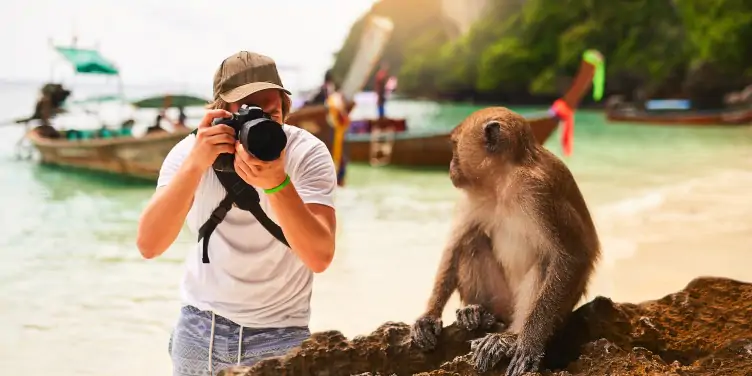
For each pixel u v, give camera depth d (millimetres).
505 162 3805
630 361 2910
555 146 26125
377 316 7559
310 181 3219
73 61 20234
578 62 43156
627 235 11094
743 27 37594
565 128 12562
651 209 13203
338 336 3205
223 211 3143
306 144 3293
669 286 8375
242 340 3271
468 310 3547
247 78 3166
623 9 42781
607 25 42938
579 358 3018
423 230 12383
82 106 24000
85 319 7832
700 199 14211
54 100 20250
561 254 3580
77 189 17312
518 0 49625
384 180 18500
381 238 11664
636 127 32719
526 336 3359
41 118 20172
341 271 9438
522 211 3680
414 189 17156
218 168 3057
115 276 9711
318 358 3092
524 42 46969
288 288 3291
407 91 54438
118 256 10930
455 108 48969
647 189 16234
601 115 39344
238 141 2828
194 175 2980
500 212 3844
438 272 4016
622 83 42500
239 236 3203
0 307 8258
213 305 3273
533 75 46250
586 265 3662
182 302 3449
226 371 3020
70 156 17859
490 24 50188
